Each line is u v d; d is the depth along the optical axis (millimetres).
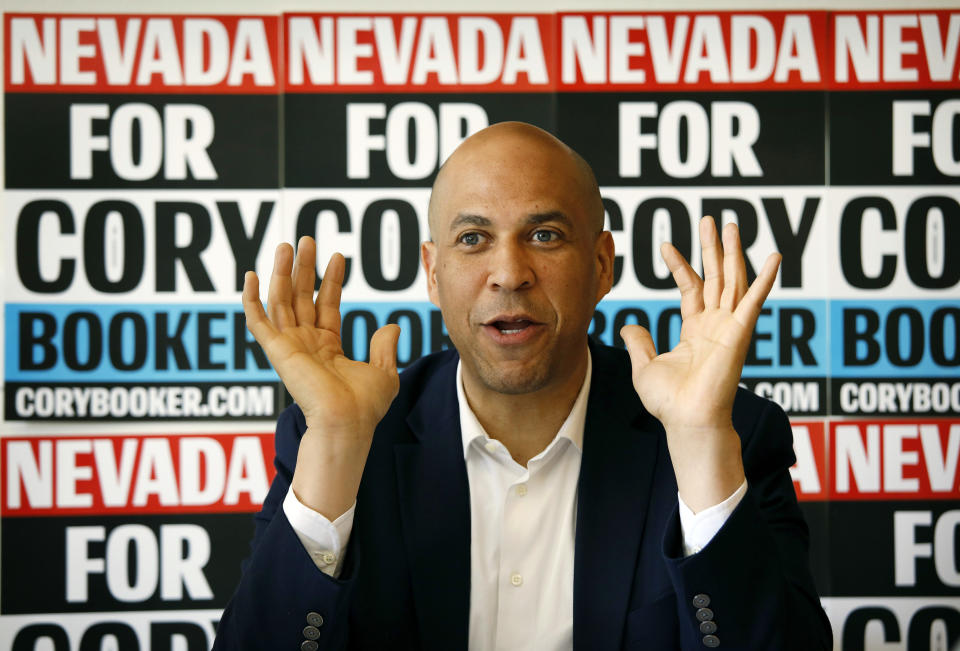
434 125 2125
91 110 2102
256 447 2117
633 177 2131
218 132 2117
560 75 2127
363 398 953
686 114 2129
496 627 1067
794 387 2127
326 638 906
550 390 1069
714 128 2127
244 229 2117
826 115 2123
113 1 2104
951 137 2117
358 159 2125
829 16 2123
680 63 2127
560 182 1017
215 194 2115
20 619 2062
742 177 2129
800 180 2125
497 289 998
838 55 2125
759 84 2127
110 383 2102
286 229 2119
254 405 2119
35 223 2094
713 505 897
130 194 2109
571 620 1059
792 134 2125
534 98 2133
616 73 2131
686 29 2129
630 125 2127
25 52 2094
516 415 1092
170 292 2113
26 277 2094
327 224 2121
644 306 2125
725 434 906
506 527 1090
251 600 913
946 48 2117
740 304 922
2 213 2088
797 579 998
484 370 1026
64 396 2094
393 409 1200
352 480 938
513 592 1072
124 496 2092
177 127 2113
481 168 1013
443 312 1062
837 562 2107
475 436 1098
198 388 2111
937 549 2107
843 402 2125
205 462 2107
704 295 984
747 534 891
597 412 1137
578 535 1059
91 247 2102
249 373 2117
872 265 2125
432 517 1085
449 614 1044
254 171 2119
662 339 2125
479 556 1086
